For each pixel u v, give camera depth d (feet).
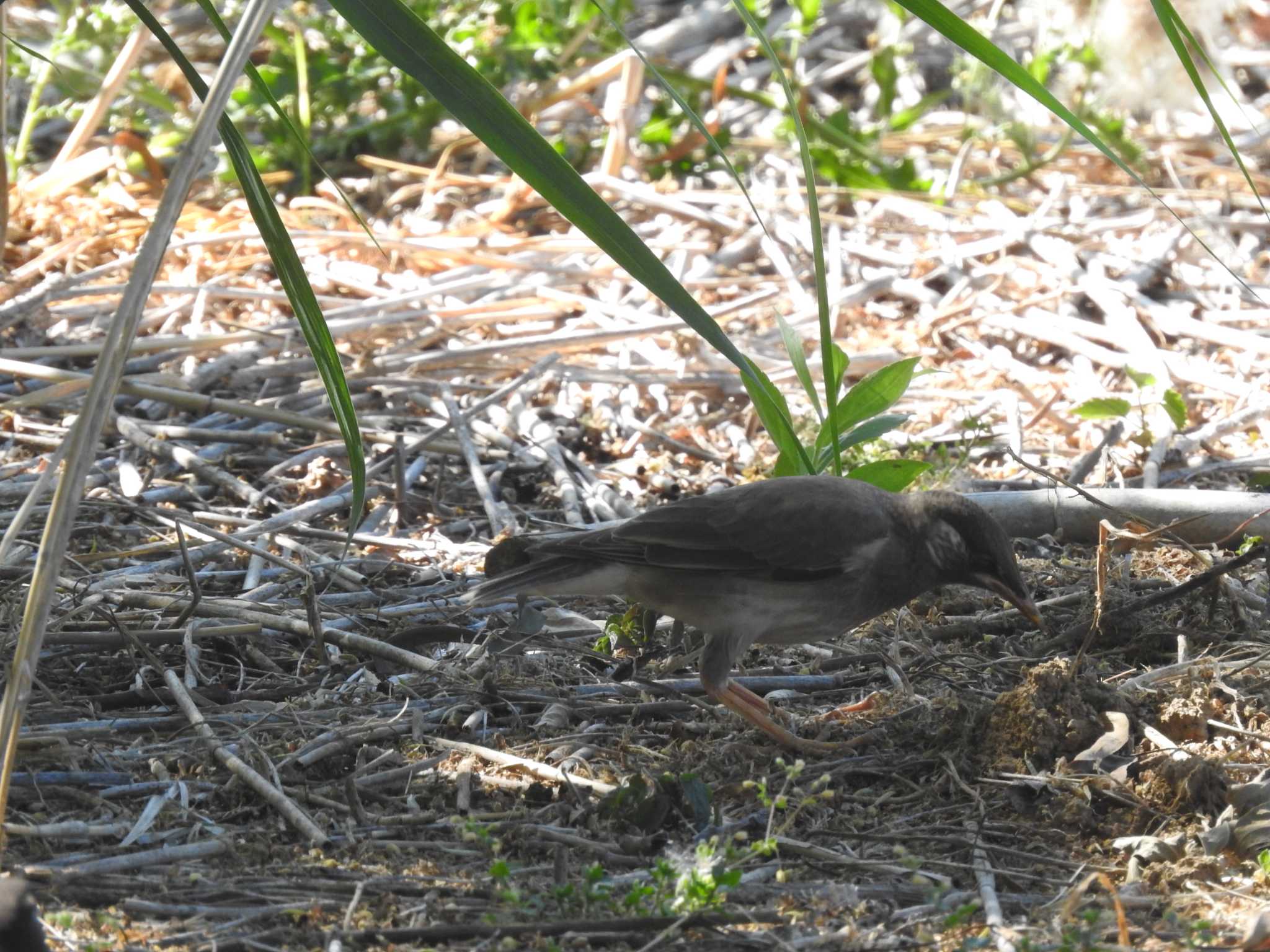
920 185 64.69
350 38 65.98
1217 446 45.96
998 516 40.01
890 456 43.21
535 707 31.94
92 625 33.53
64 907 23.49
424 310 53.26
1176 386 49.75
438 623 35.68
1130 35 62.08
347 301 53.11
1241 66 74.54
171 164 64.85
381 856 25.81
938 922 23.47
